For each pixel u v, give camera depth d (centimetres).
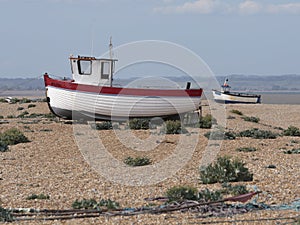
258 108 9800
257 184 2480
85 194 2370
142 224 1823
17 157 3475
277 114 8438
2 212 1944
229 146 3997
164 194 2341
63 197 2309
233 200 2119
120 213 1961
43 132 4806
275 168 2967
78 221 1884
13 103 8825
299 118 7775
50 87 5481
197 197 2173
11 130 4416
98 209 2052
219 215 1911
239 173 2592
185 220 1856
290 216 1873
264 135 4653
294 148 3925
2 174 2897
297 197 2200
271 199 2164
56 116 5959
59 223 1861
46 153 3638
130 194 2361
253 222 1811
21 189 2492
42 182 2664
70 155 3566
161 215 1928
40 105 8038
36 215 1967
